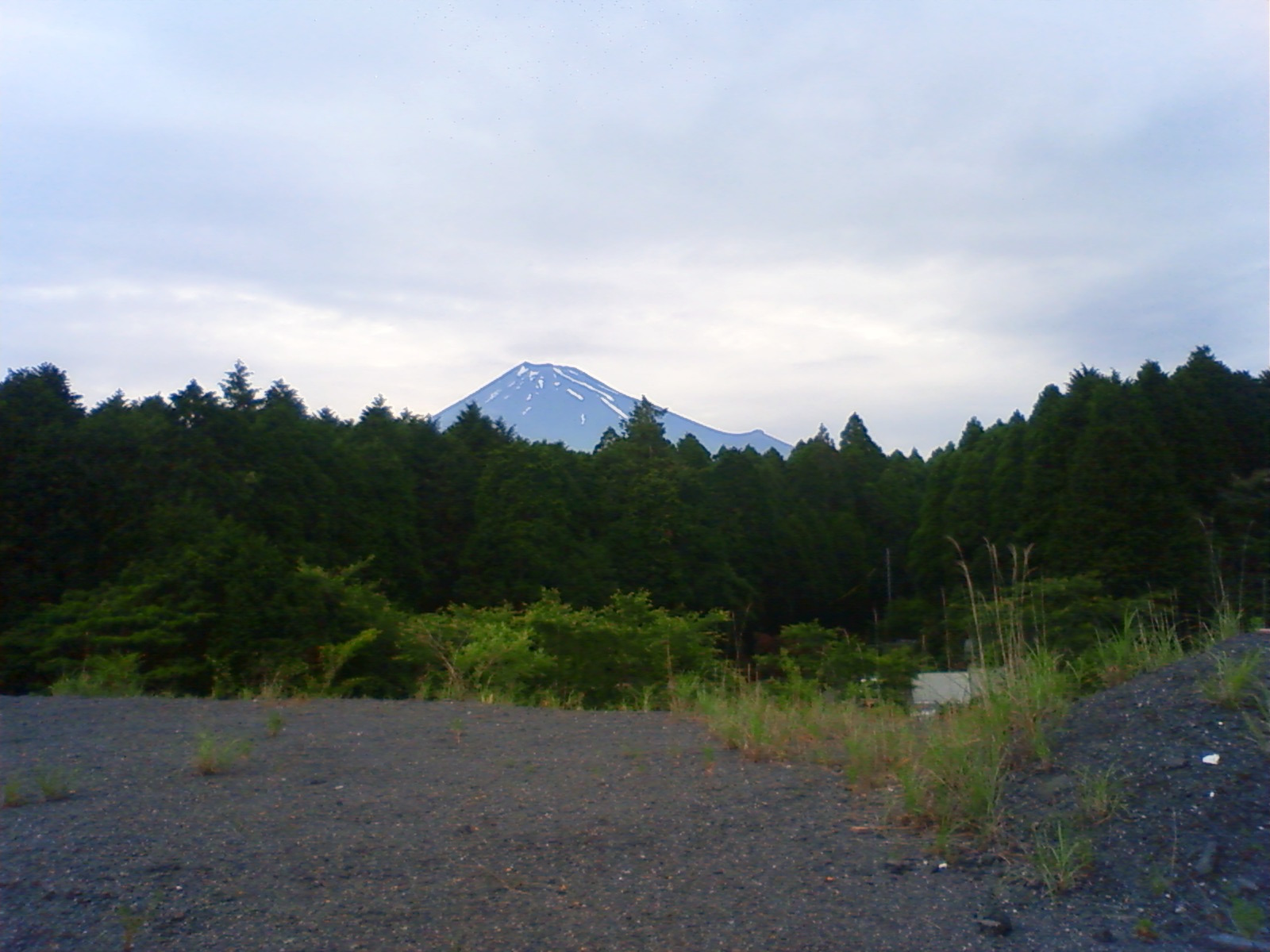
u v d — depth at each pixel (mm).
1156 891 3883
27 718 8219
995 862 4328
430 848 4605
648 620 23531
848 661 18438
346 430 52812
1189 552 25688
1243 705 4953
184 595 18922
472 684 11977
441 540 47094
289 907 3875
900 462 85625
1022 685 5730
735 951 3539
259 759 6512
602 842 4719
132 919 3654
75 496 25500
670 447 57469
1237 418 34719
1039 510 35844
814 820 5047
